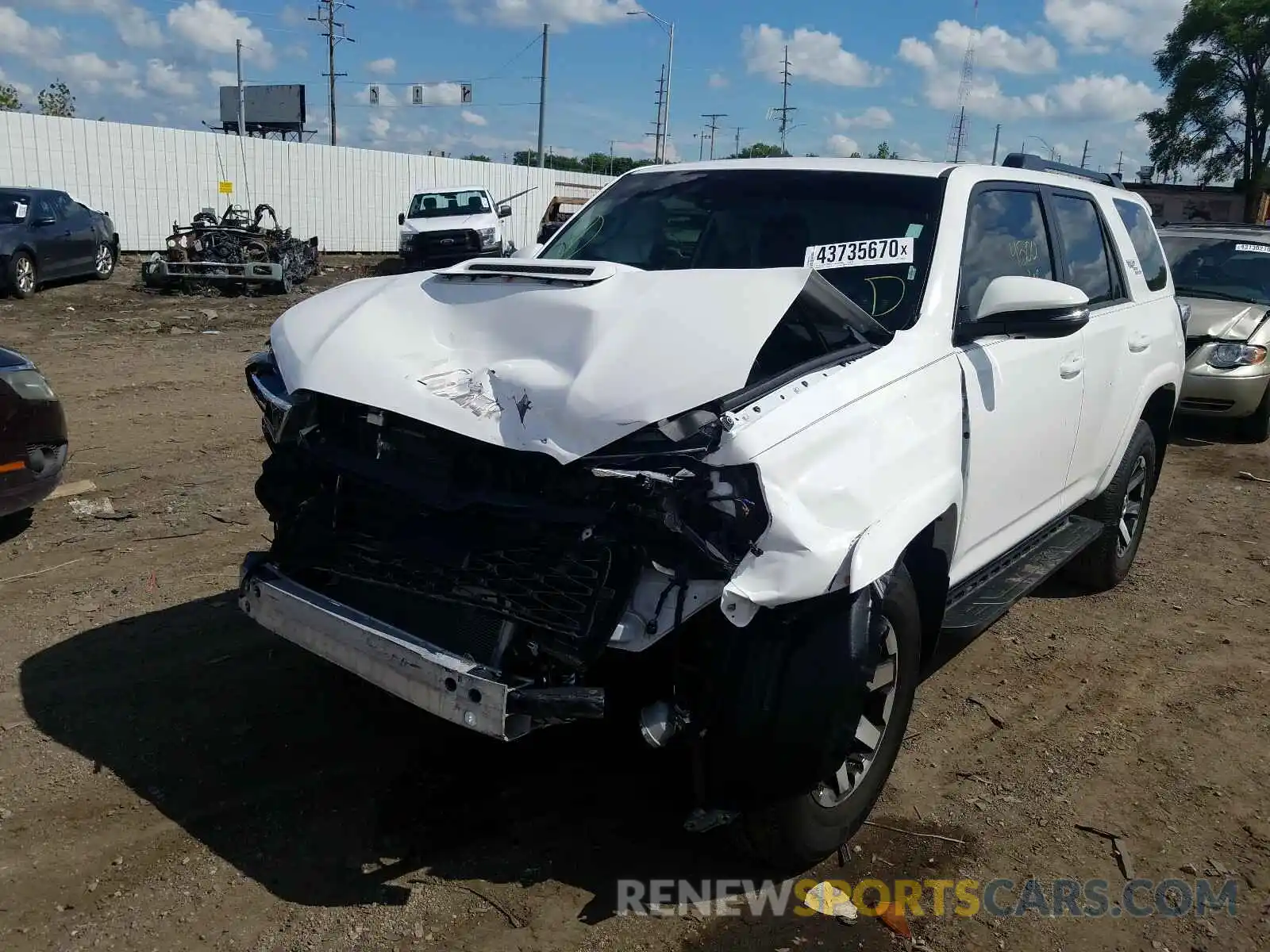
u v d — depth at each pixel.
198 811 3.24
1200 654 4.81
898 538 2.81
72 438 7.39
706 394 2.62
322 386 3.04
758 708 2.69
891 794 3.55
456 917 2.84
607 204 4.56
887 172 4.05
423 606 2.96
